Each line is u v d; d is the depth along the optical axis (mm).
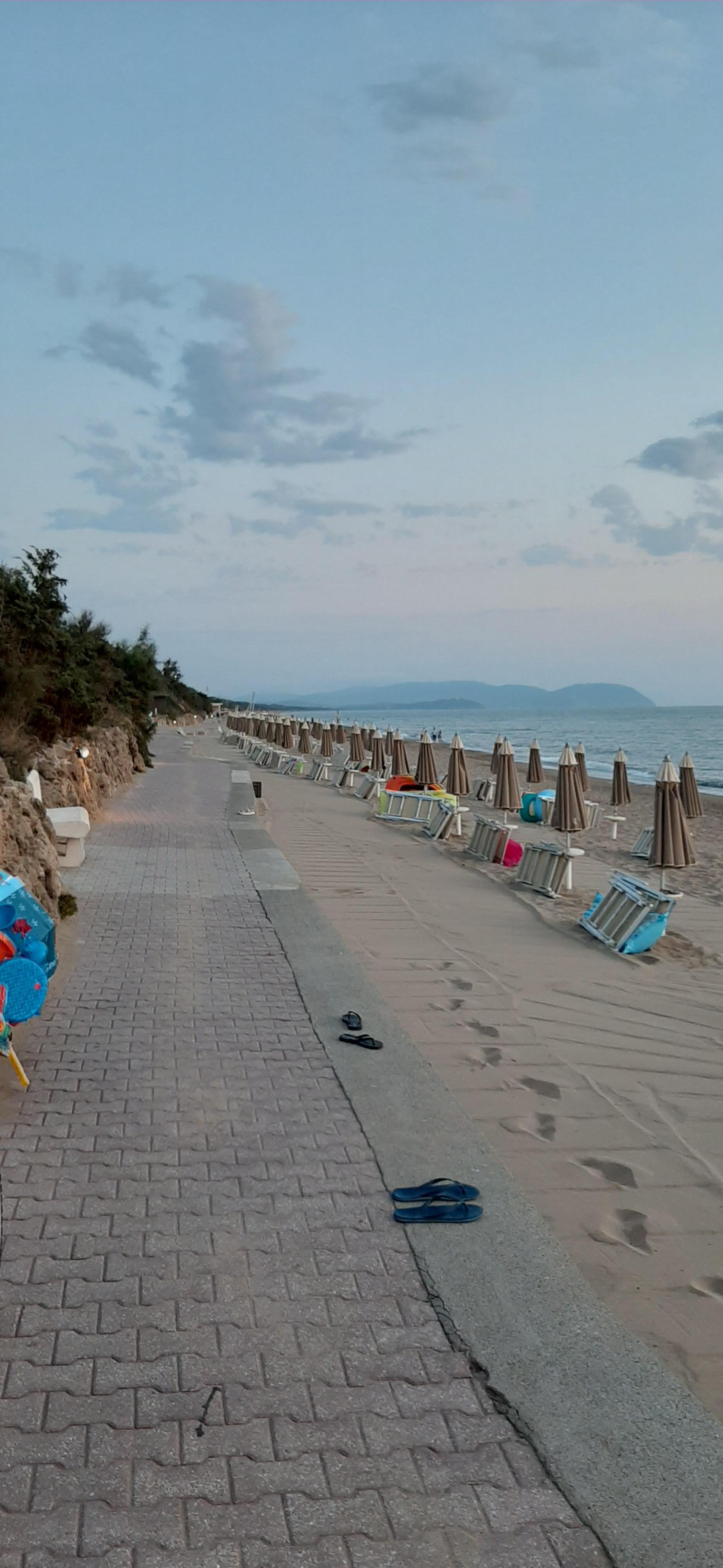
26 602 18781
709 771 53250
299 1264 3975
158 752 41688
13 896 5727
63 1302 3670
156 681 47188
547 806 22406
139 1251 4020
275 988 7656
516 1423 3125
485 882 13414
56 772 15070
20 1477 2854
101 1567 2570
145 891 11133
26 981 5418
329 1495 2834
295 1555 2631
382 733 37188
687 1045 6992
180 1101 5516
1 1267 3875
